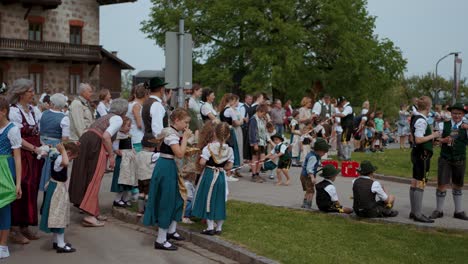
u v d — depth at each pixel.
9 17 39.88
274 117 18.20
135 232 8.73
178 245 7.93
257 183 13.62
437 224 8.91
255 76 42.72
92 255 7.38
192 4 46.12
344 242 7.71
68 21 42.88
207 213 7.88
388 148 26.09
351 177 15.16
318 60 48.53
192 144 9.58
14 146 7.13
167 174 7.65
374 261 6.79
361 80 48.44
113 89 45.94
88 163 8.87
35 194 8.01
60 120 8.93
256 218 9.16
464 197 12.15
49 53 40.88
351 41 46.03
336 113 18.42
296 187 13.02
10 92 8.01
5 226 7.14
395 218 9.32
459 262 6.91
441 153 9.58
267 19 43.78
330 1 45.09
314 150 10.12
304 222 8.91
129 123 9.57
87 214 9.30
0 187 7.03
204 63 47.12
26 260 7.09
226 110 13.27
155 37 47.09
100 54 43.47
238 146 13.62
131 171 9.52
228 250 7.30
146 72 20.91
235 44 45.94
